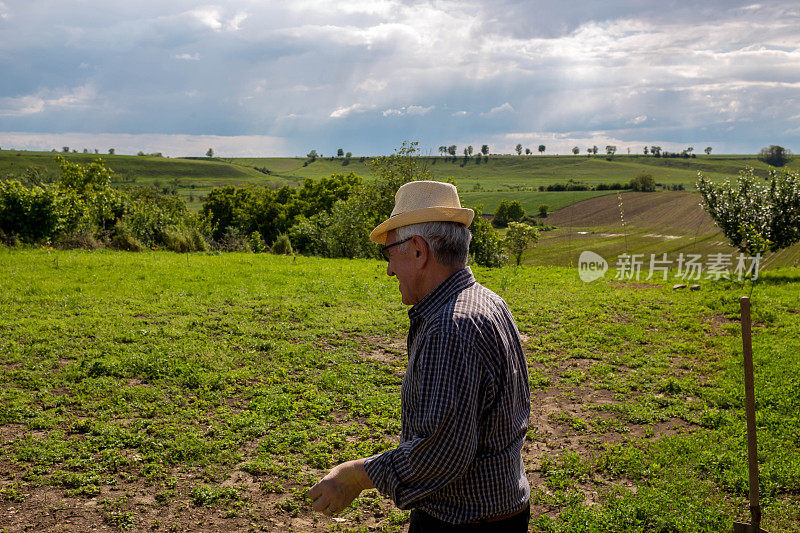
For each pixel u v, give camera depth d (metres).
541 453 6.39
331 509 2.26
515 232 63.91
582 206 102.12
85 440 5.93
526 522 2.43
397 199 2.55
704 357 10.10
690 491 5.38
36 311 10.76
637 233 69.31
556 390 8.51
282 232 64.31
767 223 21.00
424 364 2.12
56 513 4.65
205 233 29.89
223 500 5.01
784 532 4.68
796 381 8.50
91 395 7.07
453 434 2.03
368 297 14.19
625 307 14.11
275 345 9.68
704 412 7.43
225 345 9.44
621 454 6.20
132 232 24.89
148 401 7.06
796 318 12.91
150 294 12.96
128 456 5.64
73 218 23.44
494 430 2.23
